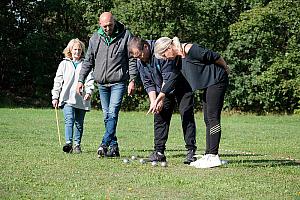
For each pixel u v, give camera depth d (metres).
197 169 8.41
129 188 6.78
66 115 10.41
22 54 37.81
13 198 6.14
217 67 8.52
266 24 32.91
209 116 8.59
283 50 33.72
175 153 11.04
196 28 34.97
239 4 35.81
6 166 8.34
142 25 34.28
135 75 9.99
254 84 33.62
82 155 9.94
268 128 20.78
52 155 9.78
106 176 7.63
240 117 29.94
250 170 8.40
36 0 38.03
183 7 34.69
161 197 6.32
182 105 9.03
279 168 8.66
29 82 39.34
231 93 34.47
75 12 37.28
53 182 7.11
